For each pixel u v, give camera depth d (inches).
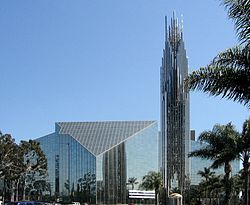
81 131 7322.8
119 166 7101.4
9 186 4985.2
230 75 872.3
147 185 5718.5
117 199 6988.2
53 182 7199.8
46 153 7381.9
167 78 5226.4
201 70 896.9
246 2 729.6
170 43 5147.6
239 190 3272.6
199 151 2080.5
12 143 4350.4
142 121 7367.1
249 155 1945.1
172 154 5113.2
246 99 863.7
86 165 7052.2
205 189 4338.1
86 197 6939.0
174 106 5108.3
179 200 3673.7
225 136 1994.3
